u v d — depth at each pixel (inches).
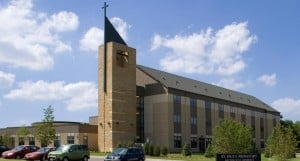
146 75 3486.7
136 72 3535.9
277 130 1967.3
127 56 3253.0
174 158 2502.5
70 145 1852.9
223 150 2032.5
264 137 4726.9
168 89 3353.8
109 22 3250.5
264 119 4783.5
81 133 3100.4
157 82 3412.9
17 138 3447.3
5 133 3531.0
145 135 3400.6
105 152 2950.3
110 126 3041.3
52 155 1808.6
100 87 3166.8
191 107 3602.4
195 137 3595.0
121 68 3186.5
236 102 4284.0
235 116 4229.8
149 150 2790.4
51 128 2984.7
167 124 3299.7
